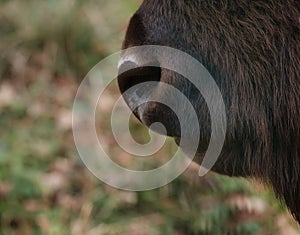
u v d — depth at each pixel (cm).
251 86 723
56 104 1750
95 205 1405
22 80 1844
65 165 1515
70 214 1405
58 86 1816
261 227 1290
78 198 1438
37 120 1675
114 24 1877
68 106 1731
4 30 1931
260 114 729
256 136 736
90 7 1923
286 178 756
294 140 739
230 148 740
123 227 1363
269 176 762
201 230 1336
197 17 714
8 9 1952
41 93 1784
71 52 1872
